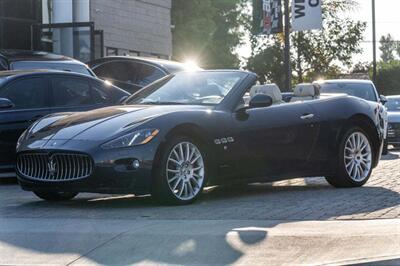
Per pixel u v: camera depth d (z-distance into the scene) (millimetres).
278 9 18703
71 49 22000
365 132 9156
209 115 7578
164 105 7914
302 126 8398
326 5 32969
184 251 5277
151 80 14336
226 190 8797
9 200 8219
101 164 6848
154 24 29234
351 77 41688
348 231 5797
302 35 33094
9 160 9688
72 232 5918
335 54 33375
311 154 8523
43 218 6656
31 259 5219
